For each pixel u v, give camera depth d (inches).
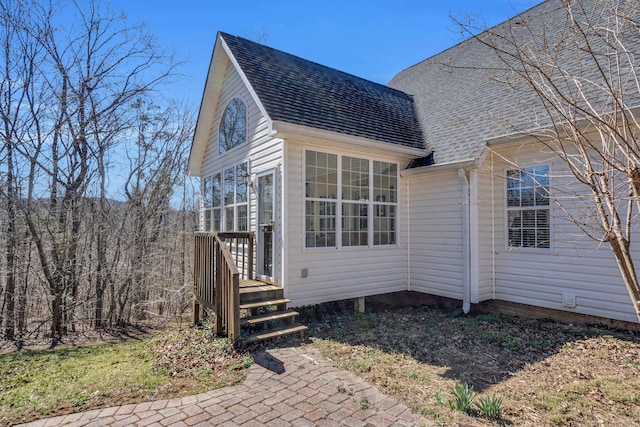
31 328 310.7
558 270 245.8
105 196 354.9
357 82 394.3
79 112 345.1
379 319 275.4
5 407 142.1
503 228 278.2
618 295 217.3
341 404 133.6
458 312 279.4
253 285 255.6
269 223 276.1
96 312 327.6
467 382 152.4
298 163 262.1
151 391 150.1
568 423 117.5
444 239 296.7
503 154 276.1
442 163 287.0
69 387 161.9
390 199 317.7
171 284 404.2
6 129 305.6
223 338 212.5
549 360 177.0
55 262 309.7
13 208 298.8
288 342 212.2
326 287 272.5
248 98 314.0
